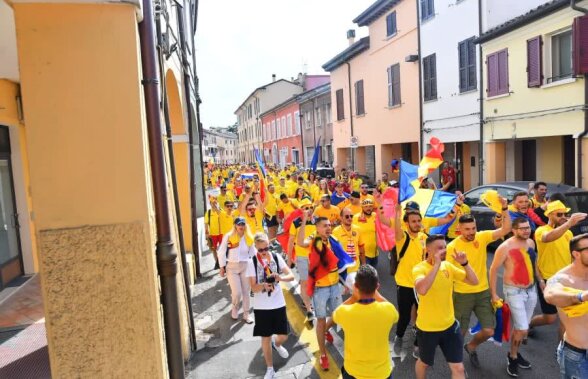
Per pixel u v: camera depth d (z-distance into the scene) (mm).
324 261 5688
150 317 3416
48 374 5105
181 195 10078
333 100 29031
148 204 3406
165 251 3789
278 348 5898
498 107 14758
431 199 6309
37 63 3225
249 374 5512
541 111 13031
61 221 3301
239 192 17797
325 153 33594
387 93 22047
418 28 18906
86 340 3367
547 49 12750
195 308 7906
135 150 3346
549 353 5660
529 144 15891
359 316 3900
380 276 9250
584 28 11188
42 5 3199
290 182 15781
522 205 7016
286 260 10680
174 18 9070
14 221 8719
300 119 38125
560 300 3588
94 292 3352
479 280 5258
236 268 7211
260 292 5371
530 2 14812
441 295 4512
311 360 5820
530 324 5848
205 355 6059
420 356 4660
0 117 7730
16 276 8703
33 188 3260
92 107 3291
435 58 17953
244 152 71750
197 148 16438
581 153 11859
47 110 3246
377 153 23625
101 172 3322
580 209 8875
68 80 3258
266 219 12453
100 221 3340
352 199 9500
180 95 9664
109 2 3203
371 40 23312
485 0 14945
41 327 6422
